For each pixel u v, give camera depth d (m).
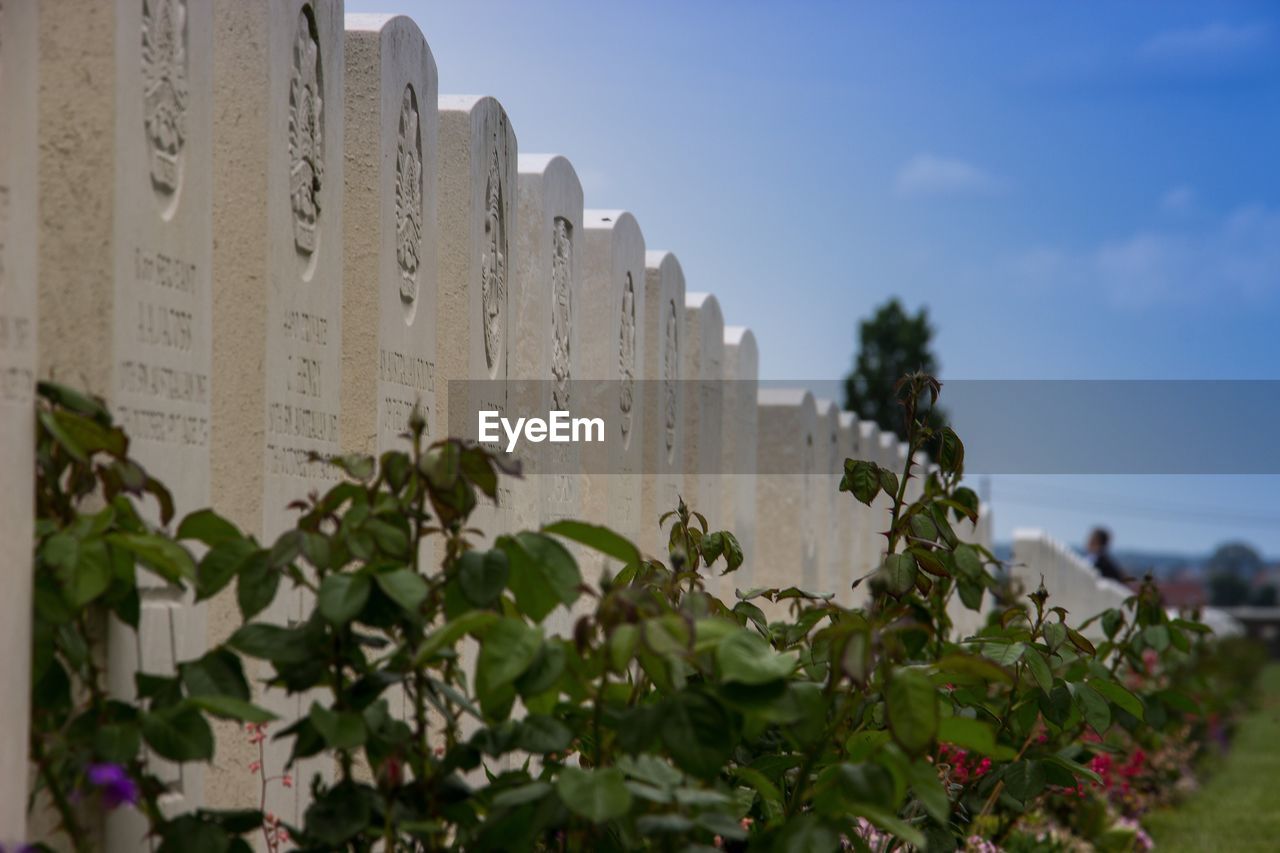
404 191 5.25
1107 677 4.67
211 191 3.81
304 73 4.48
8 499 2.74
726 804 2.91
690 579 4.25
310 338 4.55
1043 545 16.50
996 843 5.77
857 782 2.84
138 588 3.44
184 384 3.63
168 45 3.55
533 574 2.97
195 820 2.72
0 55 2.84
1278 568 116.31
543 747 2.87
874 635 2.97
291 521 4.40
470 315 5.75
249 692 2.82
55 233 3.29
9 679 2.71
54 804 2.82
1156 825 10.45
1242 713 23.84
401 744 2.86
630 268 7.77
